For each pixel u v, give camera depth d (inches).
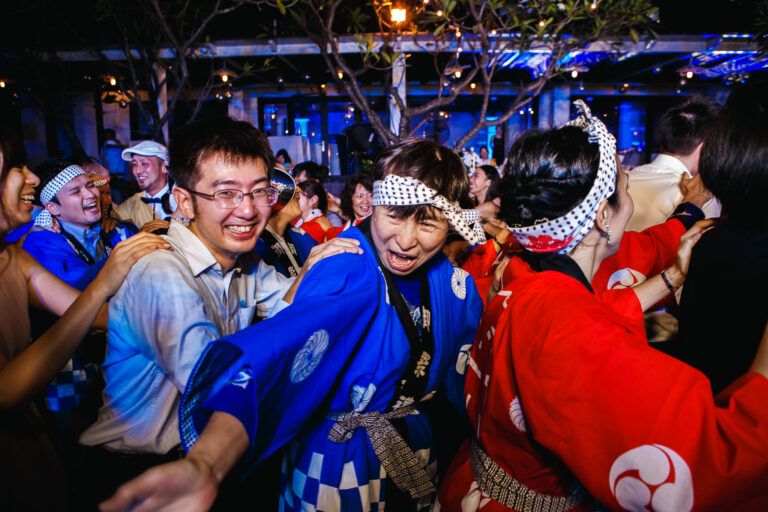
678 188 94.5
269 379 31.7
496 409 39.3
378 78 419.2
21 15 224.8
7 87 259.1
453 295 53.3
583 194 36.9
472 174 163.6
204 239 52.6
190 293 47.5
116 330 49.4
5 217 47.9
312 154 467.2
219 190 48.0
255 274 63.6
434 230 43.9
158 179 152.0
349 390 47.8
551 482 37.9
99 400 77.9
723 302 38.9
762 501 27.9
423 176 42.1
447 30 199.3
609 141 37.7
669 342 74.7
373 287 45.8
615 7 176.1
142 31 228.8
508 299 39.9
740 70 380.8
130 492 21.7
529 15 191.0
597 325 31.7
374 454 48.8
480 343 45.3
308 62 373.7
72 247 95.9
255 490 65.5
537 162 37.9
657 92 460.8
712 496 27.5
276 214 82.6
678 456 27.6
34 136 408.5
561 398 31.6
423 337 50.6
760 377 29.6
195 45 242.1
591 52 319.0
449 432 71.8
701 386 28.3
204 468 24.6
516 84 434.3
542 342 33.6
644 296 50.8
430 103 181.6
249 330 31.9
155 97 215.5
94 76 303.4
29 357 44.1
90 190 99.9
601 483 30.1
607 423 29.6
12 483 45.9
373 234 47.3
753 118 35.7
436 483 54.1
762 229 36.8
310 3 172.1
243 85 444.5
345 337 42.8
